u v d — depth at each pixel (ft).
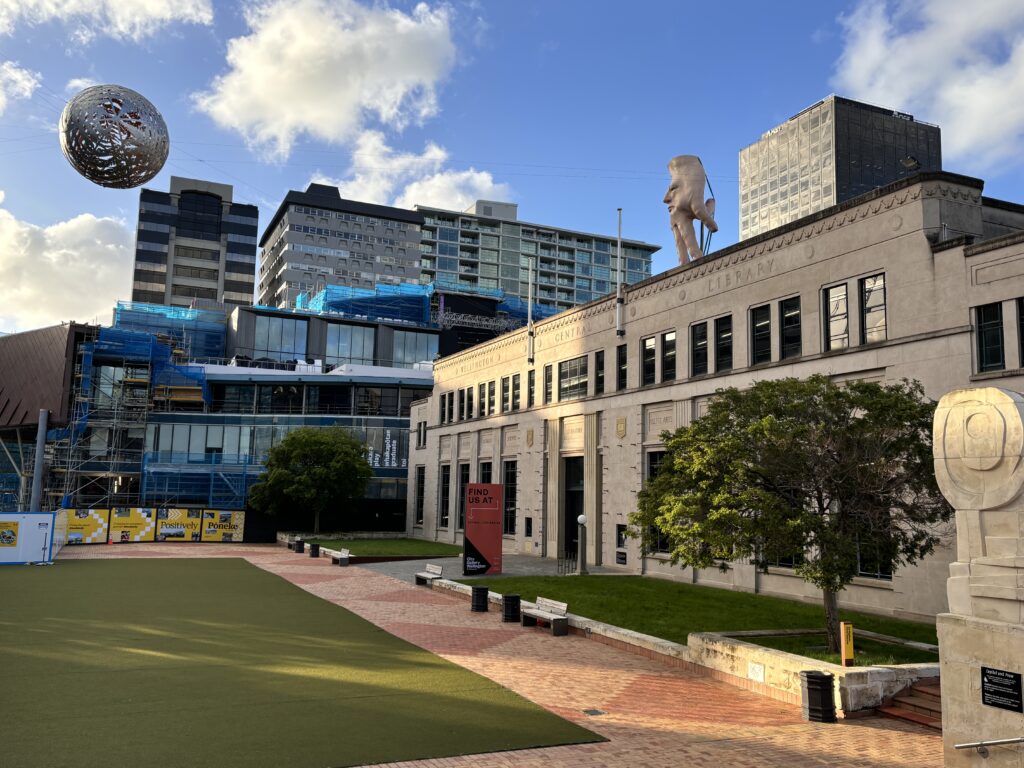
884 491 49.83
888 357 73.41
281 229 480.64
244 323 264.31
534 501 136.26
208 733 35.60
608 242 596.70
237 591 87.30
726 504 50.14
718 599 80.12
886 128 488.02
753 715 41.22
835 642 49.57
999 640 30.07
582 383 125.39
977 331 66.23
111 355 205.46
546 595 82.02
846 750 35.27
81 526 156.87
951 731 31.73
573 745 35.19
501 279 552.82
